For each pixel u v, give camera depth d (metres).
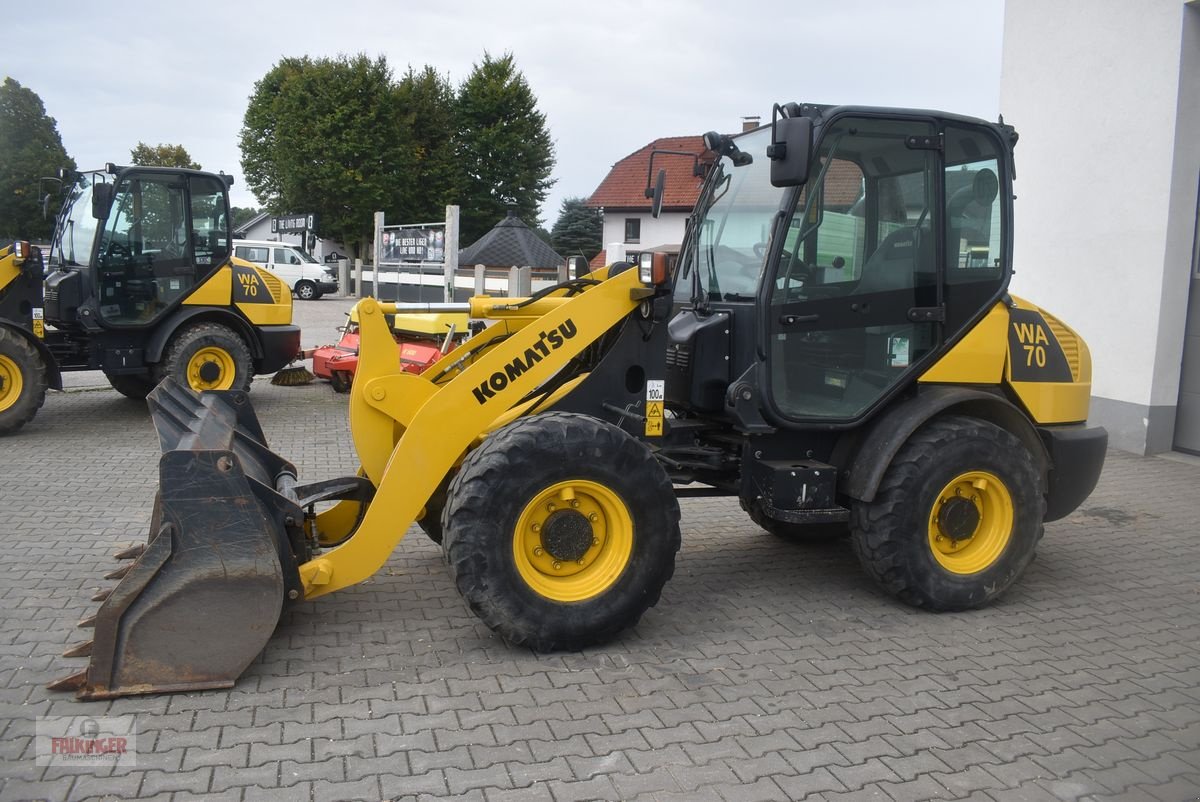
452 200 42.16
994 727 3.54
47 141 46.84
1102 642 4.41
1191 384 8.34
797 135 3.99
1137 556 5.79
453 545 3.88
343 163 38.28
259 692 3.64
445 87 43.81
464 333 8.98
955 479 4.59
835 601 4.88
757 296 4.47
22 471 7.22
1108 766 3.28
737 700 3.70
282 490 4.36
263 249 29.61
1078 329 8.88
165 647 3.59
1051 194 9.04
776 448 4.66
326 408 10.46
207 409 4.79
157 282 9.40
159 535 3.56
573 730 3.41
